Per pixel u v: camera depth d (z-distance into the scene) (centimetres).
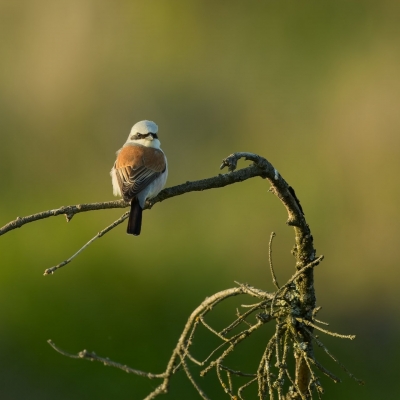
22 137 1527
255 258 1312
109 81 1562
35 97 1532
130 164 833
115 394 1016
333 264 1282
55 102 1530
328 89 1569
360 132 1392
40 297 1198
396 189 1309
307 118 1518
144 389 1011
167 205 1463
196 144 1572
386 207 1305
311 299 526
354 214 1325
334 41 1703
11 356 1080
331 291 1247
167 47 1723
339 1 1744
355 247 1295
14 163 1522
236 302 1173
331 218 1335
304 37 1727
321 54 1686
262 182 1461
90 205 575
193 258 1313
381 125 1380
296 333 513
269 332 1080
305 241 543
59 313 1159
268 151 1495
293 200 549
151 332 1121
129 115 1565
